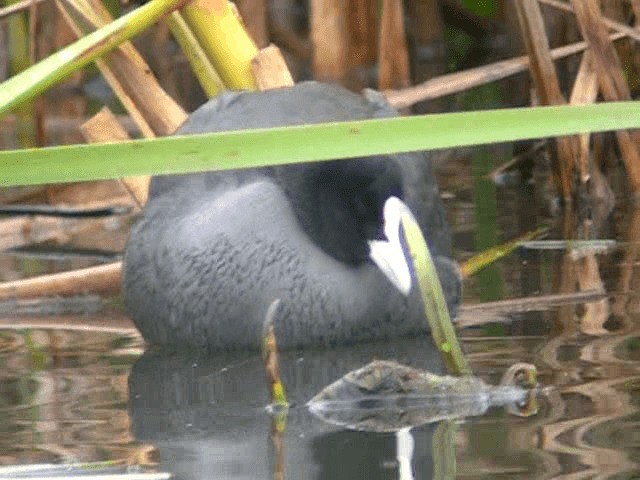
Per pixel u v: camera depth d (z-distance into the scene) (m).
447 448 5.75
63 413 6.62
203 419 6.48
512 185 11.60
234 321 8.12
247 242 8.20
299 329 8.14
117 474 5.59
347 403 6.64
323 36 14.20
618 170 11.84
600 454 5.51
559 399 6.36
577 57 13.04
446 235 8.76
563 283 8.67
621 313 7.94
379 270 8.27
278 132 5.75
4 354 7.91
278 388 6.64
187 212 8.47
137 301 8.43
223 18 9.45
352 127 5.72
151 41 15.27
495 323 7.93
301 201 8.31
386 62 12.95
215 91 9.65
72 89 15.46
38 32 13.84
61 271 9.77
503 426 6.00
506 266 9.19
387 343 8.21
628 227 10.05
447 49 15.61
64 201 11.62
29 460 5.83
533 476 5.30
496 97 13.77
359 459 5.70
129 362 7.73
